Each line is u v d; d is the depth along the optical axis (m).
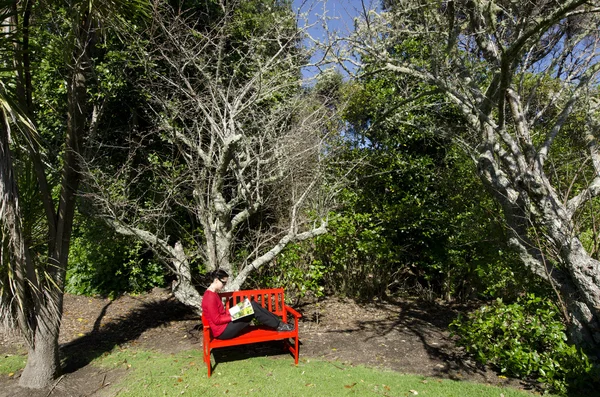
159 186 6.64
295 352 4.45
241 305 4.31
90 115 7.15
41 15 4.22
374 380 4.01
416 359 4.71
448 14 5.06
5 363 4.46
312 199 6.57
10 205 3.48
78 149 4.21
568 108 4.66
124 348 5.01
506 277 5.58
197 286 7.24
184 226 7.29
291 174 5.79
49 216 3.99
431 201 7.48
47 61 6.28
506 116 6.08
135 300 7.20
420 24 5.70
